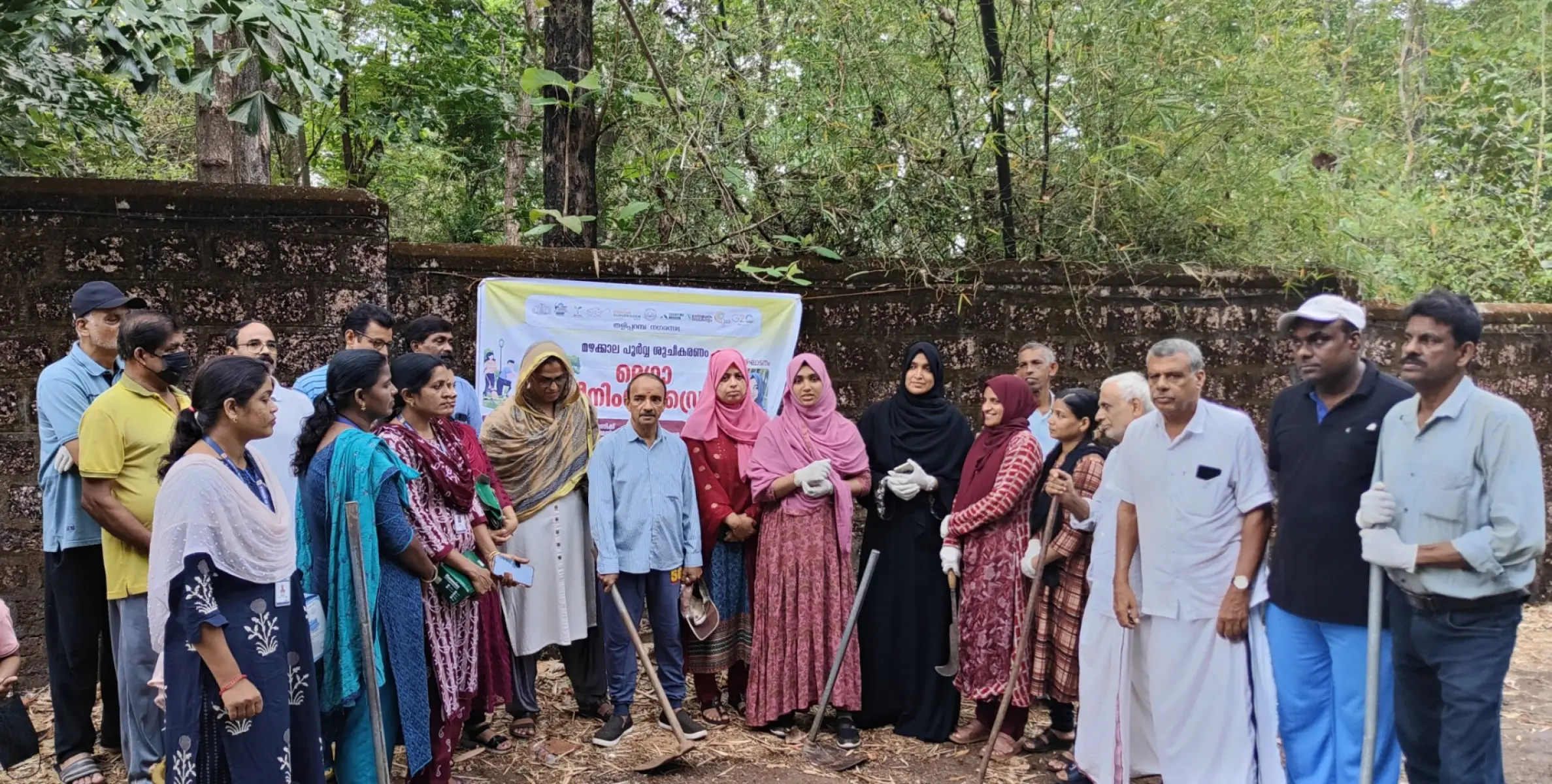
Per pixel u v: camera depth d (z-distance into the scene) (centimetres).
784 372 549
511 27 1001
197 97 727
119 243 456
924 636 446
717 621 439
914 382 457
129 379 346
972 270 580
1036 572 390
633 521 427
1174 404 354
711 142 582
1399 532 321
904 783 404
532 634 430
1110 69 570
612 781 396
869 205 593
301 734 306
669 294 529
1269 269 627
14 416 449
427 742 348
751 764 414
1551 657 575
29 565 456
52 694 379
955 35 575
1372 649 321
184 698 271
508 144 1052
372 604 333
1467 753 306
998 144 580
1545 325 685
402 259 494
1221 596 361
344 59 512
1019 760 428
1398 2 827
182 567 267
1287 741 359
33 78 562
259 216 471
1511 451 301
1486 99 828
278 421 391
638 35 499
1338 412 343
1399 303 677
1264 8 599
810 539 439
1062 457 427
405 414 371
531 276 511
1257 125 587
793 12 593
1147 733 386
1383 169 690
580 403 454
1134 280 604
